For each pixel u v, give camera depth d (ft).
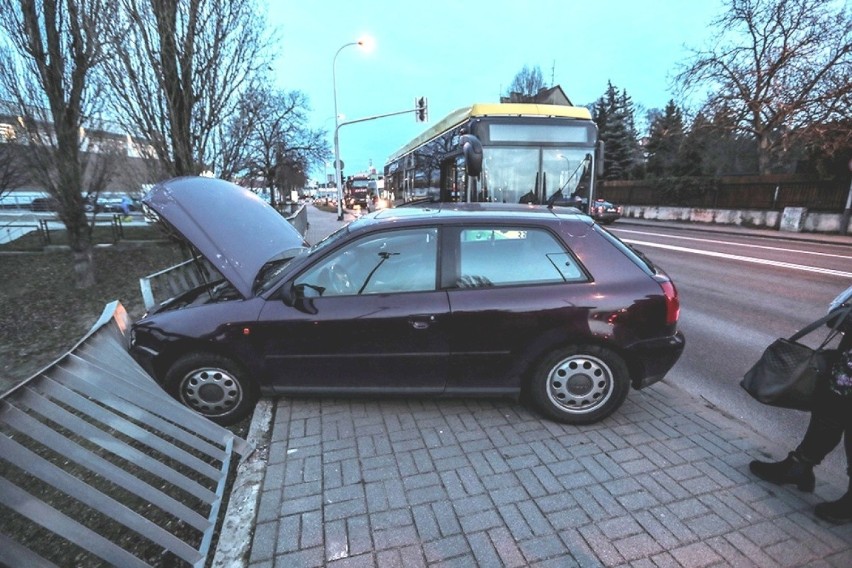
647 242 50.21
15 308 26.66
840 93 58.75
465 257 11.01
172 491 9.21
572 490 8.75
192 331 10.93
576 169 27.71
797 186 63.21
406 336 10.68
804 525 7.88
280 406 11.78
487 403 12.01
